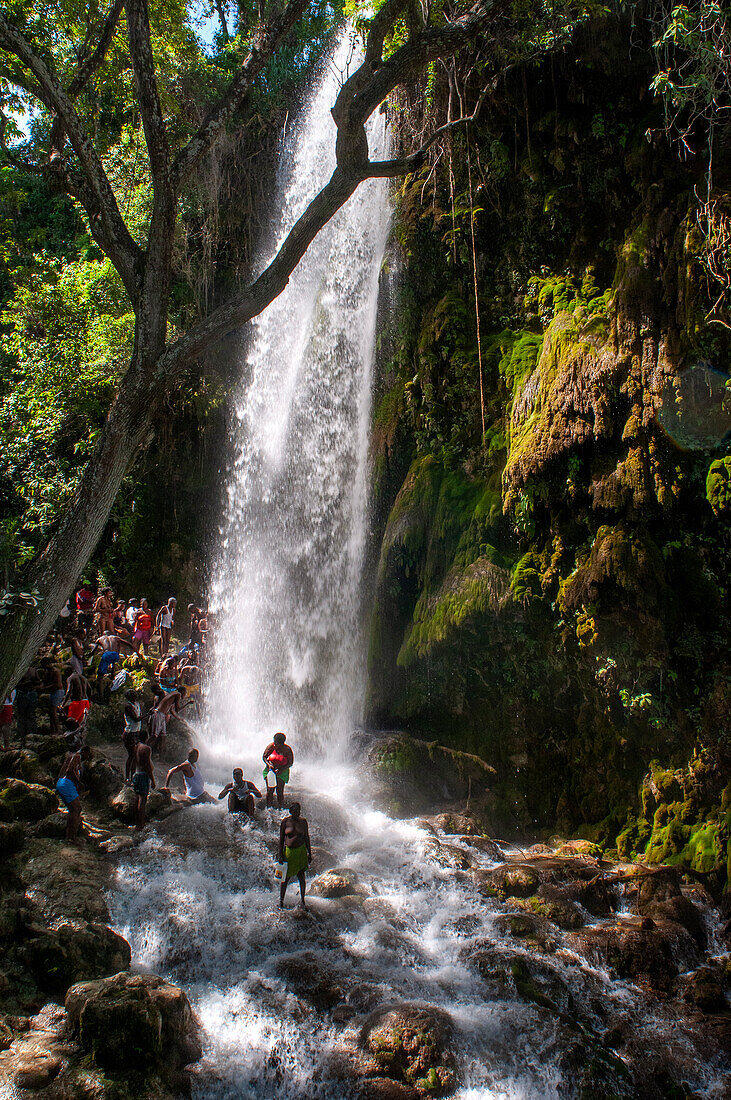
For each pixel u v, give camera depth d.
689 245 13.14
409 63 11.67
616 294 14.26
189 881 10.88
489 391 16.73
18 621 10.78
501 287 17.33
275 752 13.80
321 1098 7.96
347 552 19.78
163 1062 7.88
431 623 15.86
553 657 15.00
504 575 15.18
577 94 15.60
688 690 13.52
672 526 13.64
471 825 14.22
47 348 25.03
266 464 23.12
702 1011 9.79
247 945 9.92
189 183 23.25
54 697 14.85
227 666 21.91
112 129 22.89
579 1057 8.62
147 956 9.72
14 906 9.54
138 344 11.84
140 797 12.29
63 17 14.88
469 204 16.92
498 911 11.28
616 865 13.11
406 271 18.55
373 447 18.98
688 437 13.55
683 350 13.27
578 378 14.23
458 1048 8.54
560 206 16.38
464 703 16.33
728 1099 8.44
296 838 10.62
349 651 19.23
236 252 25.00
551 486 14.53
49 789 12.36
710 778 13.22
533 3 14.64
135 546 24.95
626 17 14.51
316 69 24.03
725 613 13.30
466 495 16.53
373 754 15.93
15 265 30.20
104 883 10.42
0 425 24.95
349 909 10.79
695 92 13.12
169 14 16.03
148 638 19.72
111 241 12.08
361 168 12.20
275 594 21.92
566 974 9.96
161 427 24.62
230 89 12.41
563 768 15.12
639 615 13.33
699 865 12.72
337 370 20.95
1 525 22.14
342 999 9.20
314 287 22.64
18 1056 7.68
